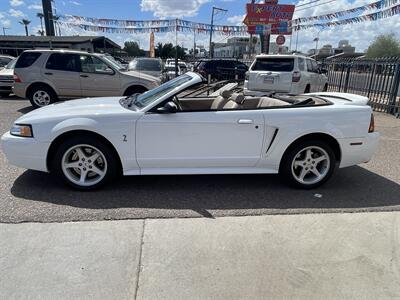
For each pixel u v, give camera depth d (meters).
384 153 5.97
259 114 4.00
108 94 9.95
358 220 3.48
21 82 9.67
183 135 3.95
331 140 4.20
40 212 3.49
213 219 3.44
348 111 4.15
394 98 10.20
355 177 4.75
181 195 4.02
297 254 2.88
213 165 4.11
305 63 11.57
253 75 11.24
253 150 4.09
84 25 19.16
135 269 2.64
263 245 3.00
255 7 21.19
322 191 4.24
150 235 3.11
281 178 4.51
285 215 3.57
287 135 4.05
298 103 4.27
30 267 2.63
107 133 3.86
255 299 2.36
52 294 2.36
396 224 3.41
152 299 2.34
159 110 3.90
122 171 4.09
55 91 9.78
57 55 9.66
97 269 2.63
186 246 2.95
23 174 4.52
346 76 12.76
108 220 3.37
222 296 2.38
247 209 3.69
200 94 5.14
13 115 8.79
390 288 2.50
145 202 3.80
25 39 37.28
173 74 19.88
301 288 2.48
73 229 3.19
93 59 9.82
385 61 10.51
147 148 3.96
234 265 2.71
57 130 3.84
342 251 2.93
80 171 4.04
